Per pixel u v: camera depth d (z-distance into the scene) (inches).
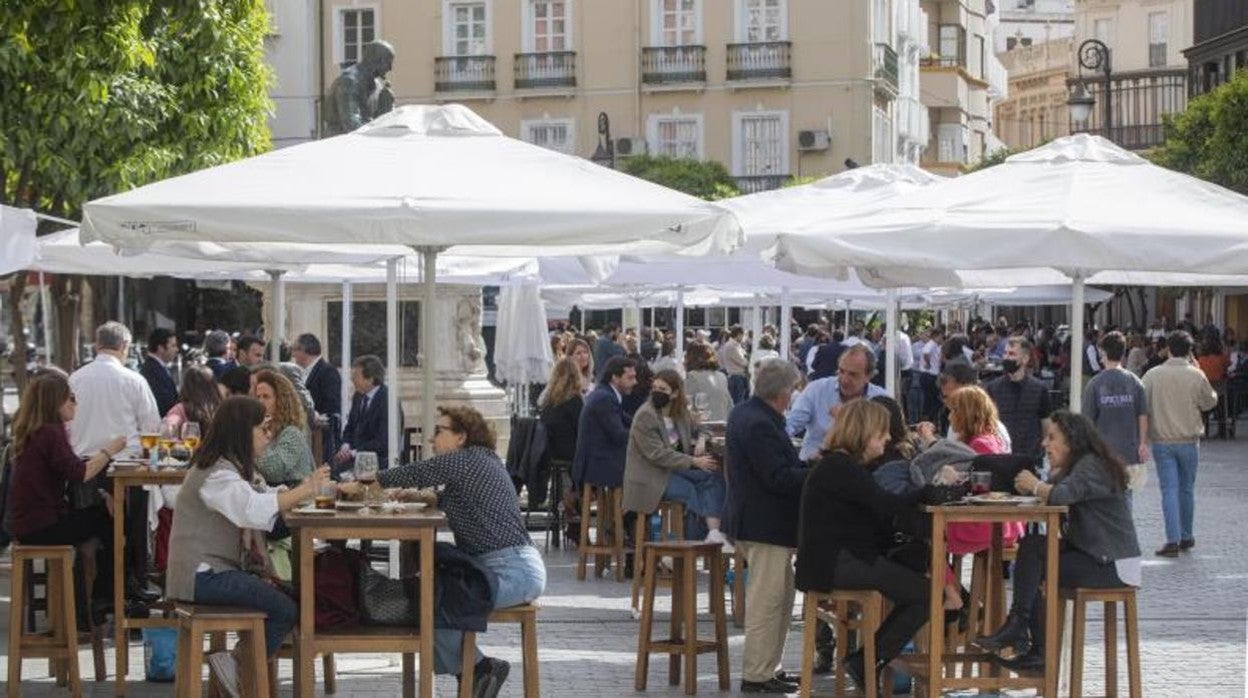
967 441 577.3
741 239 493.7
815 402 669.3
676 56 2783.0
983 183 550.6
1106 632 504.1
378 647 450.6
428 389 557.0
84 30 629.0
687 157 2647.6
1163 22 3708.2
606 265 719.1
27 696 525.7
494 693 478.6
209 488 456.4
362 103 1128.8
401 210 472.7
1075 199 522.9
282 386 553.0
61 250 731.4
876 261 513.7
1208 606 705.6
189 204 476.4
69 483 557.9
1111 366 803.4
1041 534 517.3
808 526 488.1
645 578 538.0
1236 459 1455.5
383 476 485.4
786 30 2760.8
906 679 535.8
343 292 1005.2
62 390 533.3
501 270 893.8
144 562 564.7
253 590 455.8
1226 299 2379.4
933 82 3548.2
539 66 2815.0
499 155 522.3
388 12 2842.0
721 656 537.6
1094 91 3799.2
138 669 566.3
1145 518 1039.6
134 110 1155.9
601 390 767.7
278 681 532.4
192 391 646.5
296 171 504.4
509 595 478.0
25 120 1103.0
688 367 933.2
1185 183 539.2
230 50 1243.8
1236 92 1828.2
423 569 448.1
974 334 2306.8
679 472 681.0
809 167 2760.8
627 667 572.7
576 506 847.7
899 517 481.4
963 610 567.8
